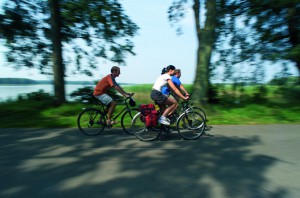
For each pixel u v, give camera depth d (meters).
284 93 12.95
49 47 14.74
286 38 13.45
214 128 7.61
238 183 3.82
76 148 5.59
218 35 13.91
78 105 11.02
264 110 9.93
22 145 5.80
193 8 11.61
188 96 6.56
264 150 5.48
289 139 6.38
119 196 3.40
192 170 4.32
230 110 10.04
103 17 13.93
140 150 5.46
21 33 13.62
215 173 4.20
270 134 6.88
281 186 3.73
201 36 10.02
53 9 11.87
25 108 10.48
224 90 12.94
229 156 5.08
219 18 13.70
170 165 4.56
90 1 13.19
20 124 7.97
